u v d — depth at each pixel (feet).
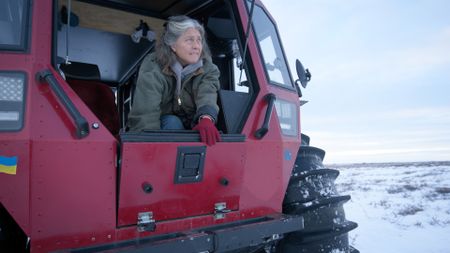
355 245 21.58
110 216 5.73
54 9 5.92
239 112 7.75
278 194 7.82
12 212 4.98
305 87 9.62
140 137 5.74
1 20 5.49
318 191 8.32
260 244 6.92
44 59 5.60
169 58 7.33
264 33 9.48
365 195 50.65
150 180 5.97
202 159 6.43
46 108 5.32
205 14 11.62
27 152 5.07
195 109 7.89
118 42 13.24
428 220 29.58
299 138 8.85
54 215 5.25
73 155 5.39
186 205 6.51
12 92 5.24
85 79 10.38
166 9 12.02
